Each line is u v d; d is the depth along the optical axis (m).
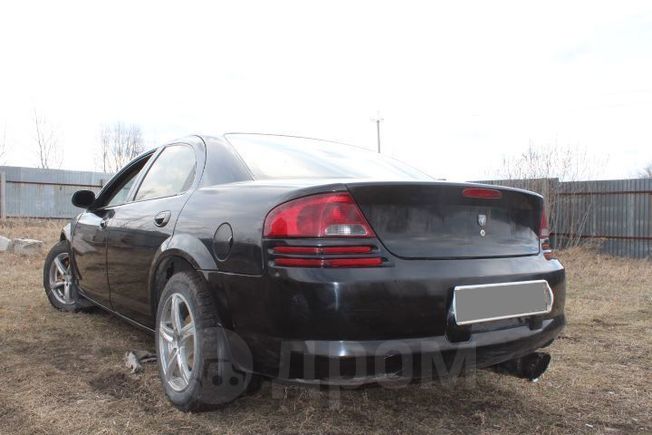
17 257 8.07
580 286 7.32
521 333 2.34
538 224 2.69
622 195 11.82
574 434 2.46
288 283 2.01
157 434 2.29
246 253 2.19
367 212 2.08
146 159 3.76
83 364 3.18
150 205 3.13
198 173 2.93
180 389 2.52
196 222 2.57
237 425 2.40
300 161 2.97
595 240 12.04
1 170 15.26
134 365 3.05
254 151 2.94
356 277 1.98
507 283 2.32
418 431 2.42
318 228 2.03
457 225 2.29
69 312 4.47
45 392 2.73
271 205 2.17
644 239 11.47
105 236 3.53
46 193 16.08
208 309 2.39
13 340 3.65
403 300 2.03
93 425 2.37
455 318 2.11
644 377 3.26
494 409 2.71
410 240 2.14
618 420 2.63
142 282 3.02
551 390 3.01
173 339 2.63
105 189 4.11
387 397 2.80
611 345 3.99
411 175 3.29
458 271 2.18
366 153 3.60
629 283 7.65
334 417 2.53
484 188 2.35
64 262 4.55
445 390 2.94
